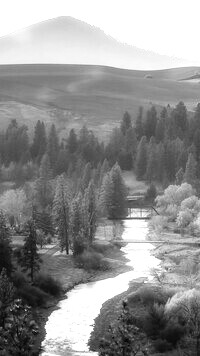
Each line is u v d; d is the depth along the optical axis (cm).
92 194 12762
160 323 6788
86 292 8969
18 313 5041
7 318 4984
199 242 12425
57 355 6238
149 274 9994
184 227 14012
